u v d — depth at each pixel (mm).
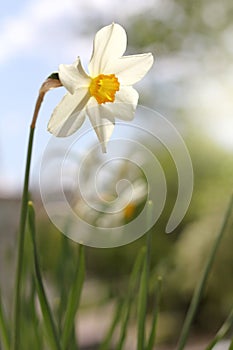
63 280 814
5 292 981
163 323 3922
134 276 776
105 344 816
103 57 679
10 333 768
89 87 669
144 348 745
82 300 2492
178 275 3848
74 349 762
